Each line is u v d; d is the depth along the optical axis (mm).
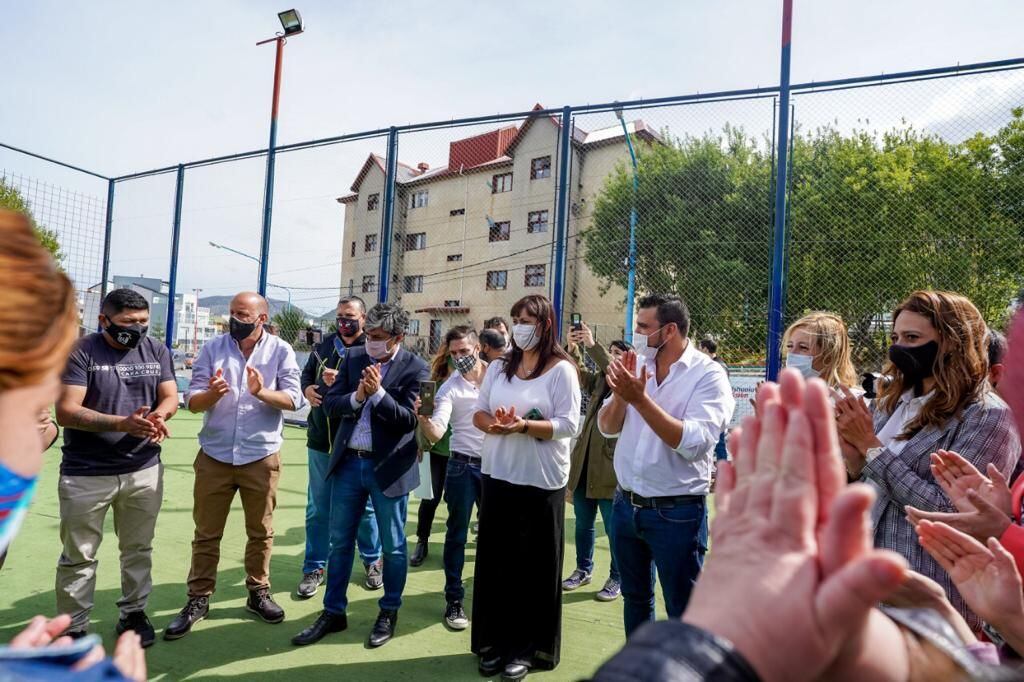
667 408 2420
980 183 6539
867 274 7203
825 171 7742
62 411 2643
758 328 7625
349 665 2691
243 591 3459
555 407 2715
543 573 2688
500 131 22359
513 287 21469
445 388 3516
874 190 7258
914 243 7008
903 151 7277
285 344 3359
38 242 644
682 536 2275
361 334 3881
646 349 2535
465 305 21828
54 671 538
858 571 402
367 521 3584
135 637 786
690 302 8508
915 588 666
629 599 2480
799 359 2457
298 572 3795
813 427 487
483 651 2672
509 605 2693
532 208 21297
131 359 2896
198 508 3074
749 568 457
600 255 14406
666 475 2295
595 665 2764
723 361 7516
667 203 9773
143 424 2693
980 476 1372
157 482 2918
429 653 2826
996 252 6395
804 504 465
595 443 3652
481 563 2734
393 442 2986
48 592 3262
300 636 2873
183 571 3674
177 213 9062
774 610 427
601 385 3756
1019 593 1003
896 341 1860
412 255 21375
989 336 1907
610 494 3574
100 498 2725
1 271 581
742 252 8484
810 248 7539
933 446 1720
